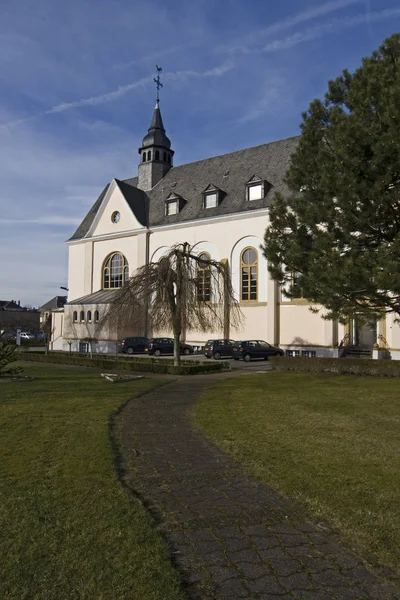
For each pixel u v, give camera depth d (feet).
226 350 98.53
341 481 17.89
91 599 10.18
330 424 28.48
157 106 142.31
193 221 114.01
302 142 47.70
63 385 47.78
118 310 76.89
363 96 39.47
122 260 130.41
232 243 107.55
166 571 11.27
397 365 56.80
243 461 20.90
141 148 141.28
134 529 13.44
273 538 13.42
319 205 41.37
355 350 90.12
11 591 10.48
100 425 27.27
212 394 42.01
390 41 42.19
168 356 105.60
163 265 70.13
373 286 35.37
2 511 14.71
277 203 49.11
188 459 21.26
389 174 35.94
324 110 47.47
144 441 24.48
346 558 12.33
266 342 96.48
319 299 41.75
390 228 38.81
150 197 134.92
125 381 53.26
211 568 11.73
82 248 140.87
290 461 20.68
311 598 10.52
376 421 29.40
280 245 47.93
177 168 137.49
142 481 18.16
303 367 65.82
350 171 37.83
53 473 18.40
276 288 99.86
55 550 12.22
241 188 112.78
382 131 37.37
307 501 15.99
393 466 19.79
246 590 10.78
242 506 15.76
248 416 31.17
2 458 20.51
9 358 54.54
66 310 128.26
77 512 14.61
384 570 11.76
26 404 34.81
